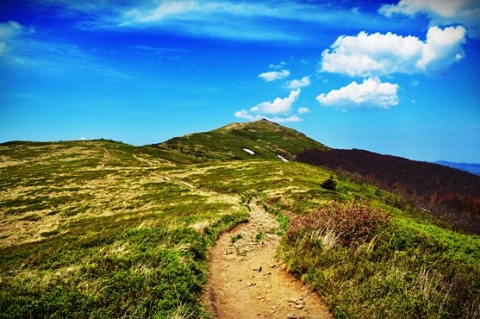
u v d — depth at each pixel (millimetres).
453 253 13414
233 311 9938
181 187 55312
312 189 39281
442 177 183000
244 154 197250
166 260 12297
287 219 26344
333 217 15141
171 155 125625
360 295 9359
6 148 117812
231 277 12750
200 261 13633
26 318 8180
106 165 85125
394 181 167500
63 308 8648
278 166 70250
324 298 9859
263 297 10828
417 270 11164
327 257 12172
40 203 46438
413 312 8516
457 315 8547
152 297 9578
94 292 9570
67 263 14320
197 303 9742
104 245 17438
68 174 70750
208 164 86188
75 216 39625
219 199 40125
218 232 19875
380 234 13891
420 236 14320
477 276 10867
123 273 10938
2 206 45594
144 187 56062
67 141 138000
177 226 20250
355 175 144875
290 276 12234
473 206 126125
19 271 13344
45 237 31578
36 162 91562
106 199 47562
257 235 19656
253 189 47094
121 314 8750
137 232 19172
